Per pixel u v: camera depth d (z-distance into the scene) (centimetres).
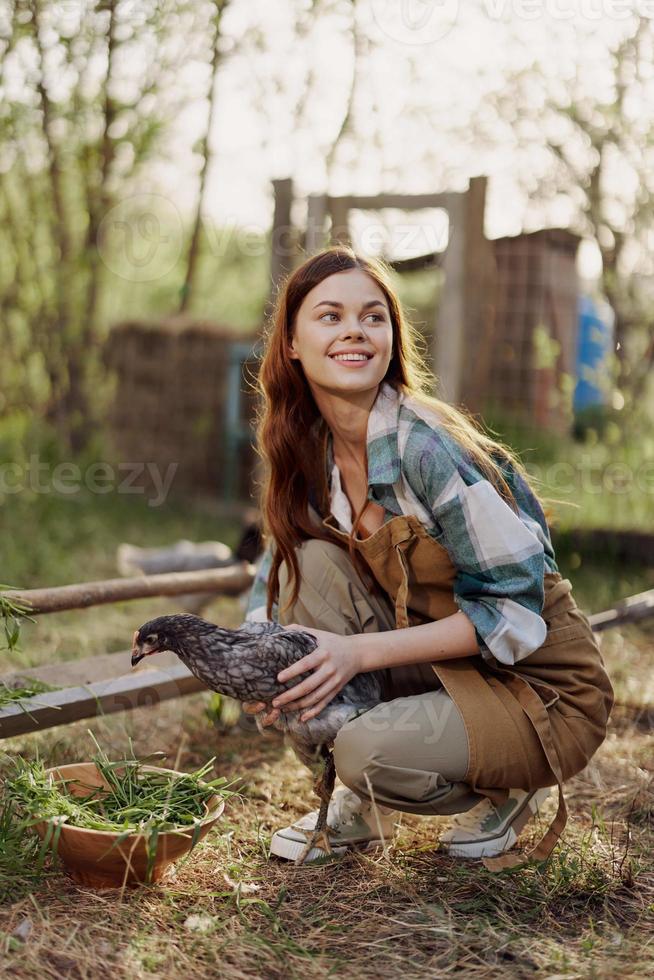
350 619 233
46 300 718
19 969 171
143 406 763
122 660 302
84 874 204
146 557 437
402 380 229
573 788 272
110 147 677
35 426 722
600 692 223
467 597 214
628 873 217
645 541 551
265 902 204
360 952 187
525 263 641
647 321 589
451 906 205
